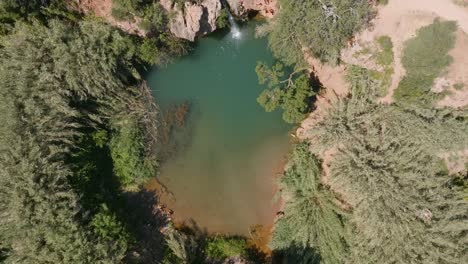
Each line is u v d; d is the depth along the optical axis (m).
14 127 31.94
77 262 29.08
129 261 33.06
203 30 41.47
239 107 40.94
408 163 32.38
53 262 29.28
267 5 41.78
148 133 38.72
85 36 34.75
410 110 34.44
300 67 39.25
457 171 34.06
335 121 35.12
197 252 36.41
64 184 32.12
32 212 30.25
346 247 33.09
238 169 39.78
